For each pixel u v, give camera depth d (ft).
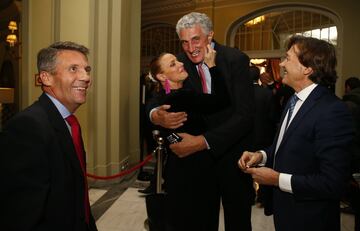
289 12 29.35
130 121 19.11
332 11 26.11
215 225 6.00
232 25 30.96
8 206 3.62
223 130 5.21
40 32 14.67
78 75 4.26
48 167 3.81
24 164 3.64
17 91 31.73
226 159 5.69
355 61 25.12
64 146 4.11
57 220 3.91
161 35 36.73
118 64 15.67
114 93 15.79
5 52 33.42
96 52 14.94
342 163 4.08
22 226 3.56
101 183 15.17
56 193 3.91
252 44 31.27
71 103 4.38
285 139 4.65
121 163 16.14
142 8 36.55
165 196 6.12
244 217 5.74
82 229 4.25
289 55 4.68
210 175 5.77
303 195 4.30
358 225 7.49
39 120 3.89
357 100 11.60
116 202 13.05
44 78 4.29
